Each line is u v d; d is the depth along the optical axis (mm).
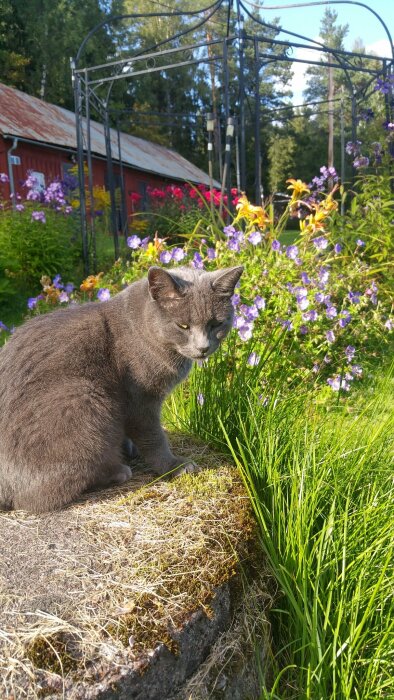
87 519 2176
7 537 2053
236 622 1882
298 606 1959
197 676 1694
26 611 1643
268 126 36500
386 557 2037
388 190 7238
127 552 1946
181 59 35625
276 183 31297
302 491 2191
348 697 1766
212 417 3006
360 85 10797
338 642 1885
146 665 1539
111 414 2434
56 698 1428
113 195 10328
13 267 8055
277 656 2092
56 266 8508
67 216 9727
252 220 5203
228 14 7965
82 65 30594
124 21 33656
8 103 17547
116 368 2498
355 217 7059
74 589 1748
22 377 2338
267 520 2346
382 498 2398
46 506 2271
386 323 5152
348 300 5230
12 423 2281
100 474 2416
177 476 2533
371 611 1926
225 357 3303
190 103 38094
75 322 2518
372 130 8578
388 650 1887
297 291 4500
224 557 1953
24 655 1491
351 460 2559
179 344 2496
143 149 23594
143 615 1667
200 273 2746
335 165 33812
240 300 4473
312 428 2795
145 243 5289
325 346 4590
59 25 29859
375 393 3887
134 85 35281
